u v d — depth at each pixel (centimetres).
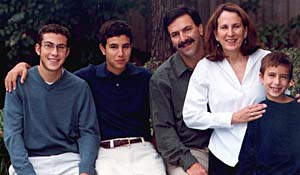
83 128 443
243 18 419
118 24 447
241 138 414
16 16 827
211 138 436
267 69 401
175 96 449
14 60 891
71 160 437
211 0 1016
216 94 421
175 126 453
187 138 451
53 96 434
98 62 904
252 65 421
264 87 412
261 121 403
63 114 437
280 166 395
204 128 427
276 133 397
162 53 858
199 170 429
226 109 421
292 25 981
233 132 418
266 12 1016
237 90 418
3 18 854
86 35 888
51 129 434
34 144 433
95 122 446
